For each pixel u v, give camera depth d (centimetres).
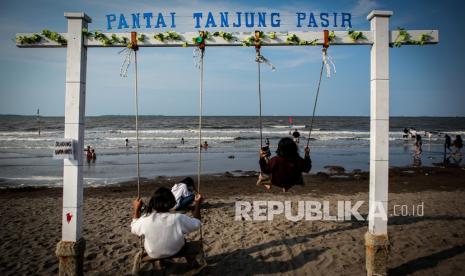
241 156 2862
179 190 877
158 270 509
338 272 500
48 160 2531
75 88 443
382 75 446
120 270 515
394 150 3297
